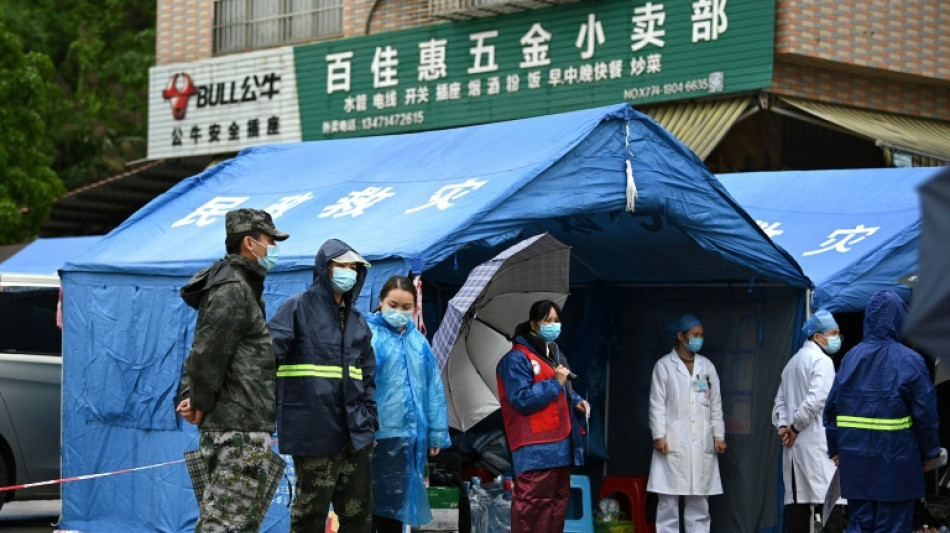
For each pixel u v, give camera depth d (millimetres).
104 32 35750
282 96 20312
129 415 10336
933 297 3566
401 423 8047
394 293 8070
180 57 22000
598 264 11195
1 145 23781
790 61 16078
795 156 17312
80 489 10672
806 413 9953
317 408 7375
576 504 10602
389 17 19594
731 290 10953
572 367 11594
